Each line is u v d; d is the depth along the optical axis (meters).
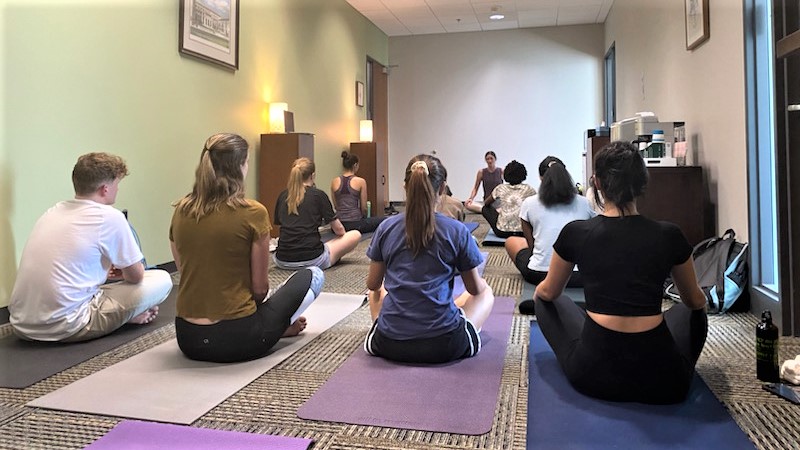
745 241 3.16
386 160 10.42
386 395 1.91
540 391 1.96
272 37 5.98
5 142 2.97
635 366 1.79
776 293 2.77
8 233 3.00
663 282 1.80
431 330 2.18
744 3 3.06
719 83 3.61
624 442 1.59
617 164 1.83
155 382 2.04
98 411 1.81
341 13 8.02
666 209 3.79
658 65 5.44
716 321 2.84
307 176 4.31
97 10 3.57
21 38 3.05
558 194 3.27
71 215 2.50
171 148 4.34
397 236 2.25
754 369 2.16
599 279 1.83
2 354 2.37
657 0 5.46
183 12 4.41
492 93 9.98
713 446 1.56
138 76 3.95
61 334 2.48
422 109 10.27
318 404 1.84
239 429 1.69
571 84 9.63
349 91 8.41
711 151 3.78
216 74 4.95
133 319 2.76
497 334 2.60
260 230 2.20
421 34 10.17
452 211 6.26
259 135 5.73
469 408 1.80
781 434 1.63
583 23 9.48
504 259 4.68
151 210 4.12
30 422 1.74
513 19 9.19
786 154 2.55
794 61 2.54
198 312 2.22
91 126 3.54
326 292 3.57
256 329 2.24
